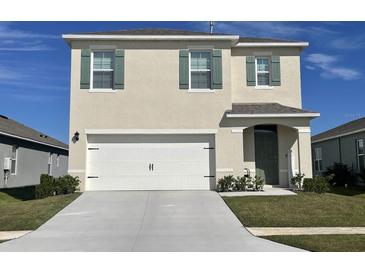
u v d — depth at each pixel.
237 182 16.42
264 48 18.55
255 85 18.42
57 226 11.34
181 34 17.39
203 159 17.02
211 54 17.41
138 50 17.23
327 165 28.77
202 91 17.14
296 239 9.70
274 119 16.81
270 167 17.81
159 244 9.35
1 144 22.08
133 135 16.98
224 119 17.00
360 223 11.66
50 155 30.75
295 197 14.69
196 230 10.80
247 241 9.62
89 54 17.06
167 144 17.03
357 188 22.61
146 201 14.45
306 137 16.80
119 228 11.05
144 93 17.06
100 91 16.97
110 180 16.78
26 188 23.66
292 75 18.55
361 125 24.41
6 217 12.40
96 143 16.92
